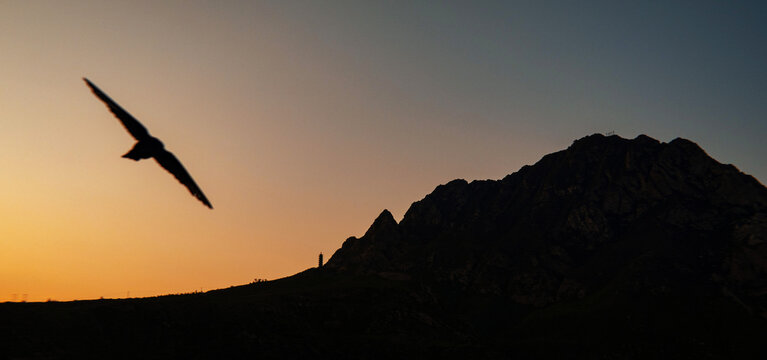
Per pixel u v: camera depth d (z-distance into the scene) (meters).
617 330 122.00
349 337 115.31
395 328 122.44
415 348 113.62
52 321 92.88
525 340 124.94
